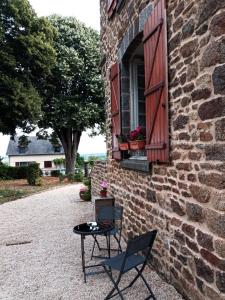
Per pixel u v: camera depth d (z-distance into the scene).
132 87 5.31
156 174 3.84
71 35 19.19
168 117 3.33
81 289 3.47
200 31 2.64
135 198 4.75
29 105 14.36
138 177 4.59
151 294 2.99
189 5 2.84
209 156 2.56
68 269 4.11
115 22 5.75
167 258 3.51
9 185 17.31
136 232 4.70
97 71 19.42
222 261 2.38
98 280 3.70
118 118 5.44
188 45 2.87
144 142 4.44
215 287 2.49
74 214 8.13
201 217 2.72
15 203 10.73
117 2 5.29
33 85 16.80
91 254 4.65
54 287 3.57
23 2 14.77
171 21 3.24
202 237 2.69
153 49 3.67
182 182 3.10
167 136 3.35
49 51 15.77
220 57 2.33
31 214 8.49
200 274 2.74
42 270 4.12
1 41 13.86
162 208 3.66
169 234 3.45
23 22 15.02
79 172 20.70
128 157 5.43
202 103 2.64
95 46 19.56
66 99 18.84
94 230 3.90
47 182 19.20
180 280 3.17
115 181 6.12
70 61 18.48
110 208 4.52
